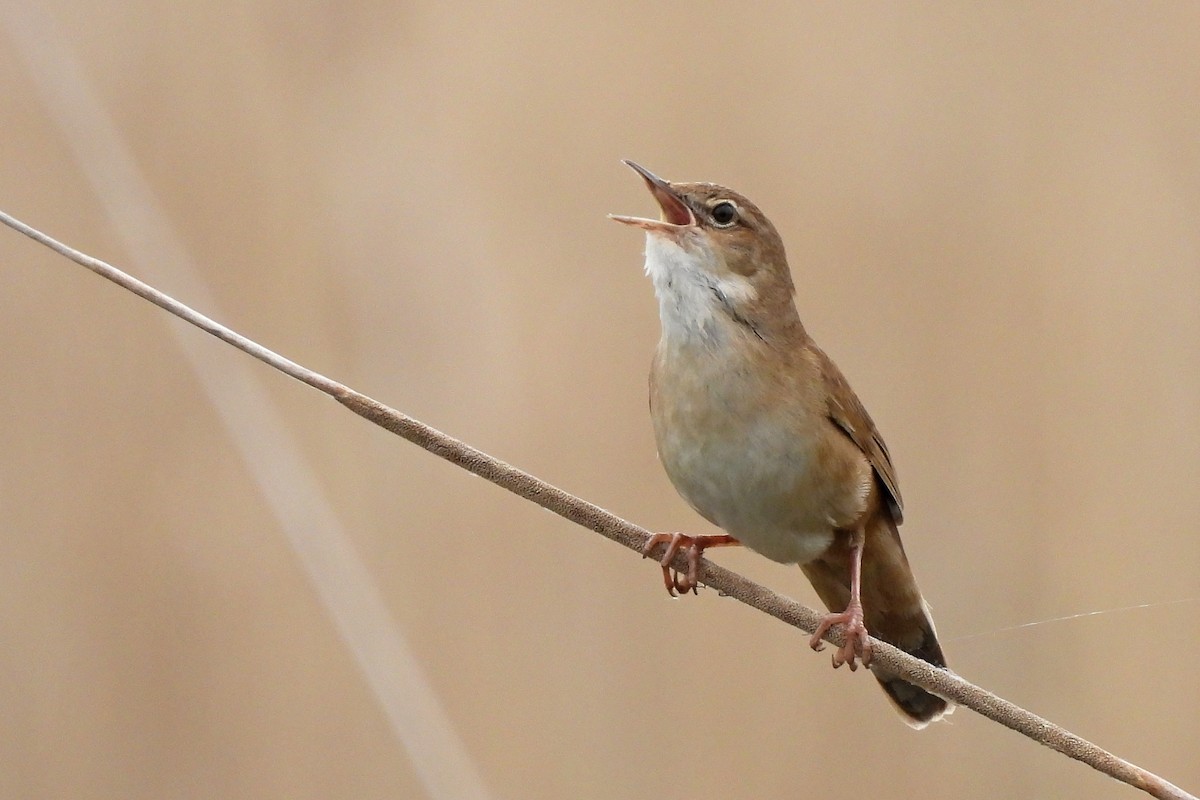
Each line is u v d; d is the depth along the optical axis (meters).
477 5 11.69
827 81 11.77
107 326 10.71
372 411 7.25
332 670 10.44
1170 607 10.86
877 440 8.85
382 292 11.04
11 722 10.01
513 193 11.40
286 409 10.77
